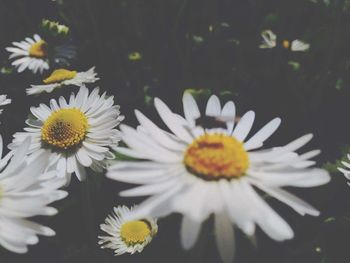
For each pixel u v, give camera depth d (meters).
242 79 0.12
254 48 0.13
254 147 0.05
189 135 0.05
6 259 0.08
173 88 0.12
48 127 0.07
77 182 0.09
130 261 0.08
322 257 0.08
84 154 0.07
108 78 0.13
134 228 0.08
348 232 0.08
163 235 0.08
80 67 0.14
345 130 0.11
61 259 0.08
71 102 0.08
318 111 0.11
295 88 0.11
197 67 0.13
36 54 0.14
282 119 0.11
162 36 0.13
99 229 0.09
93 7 0.13
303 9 0.12
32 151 0.07
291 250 0.08
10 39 0.16
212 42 0.12
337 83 0.11
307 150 0.10
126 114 0.12
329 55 0.11
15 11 0.16
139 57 0.13
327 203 0.09
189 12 0.13
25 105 0.13
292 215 0.09
